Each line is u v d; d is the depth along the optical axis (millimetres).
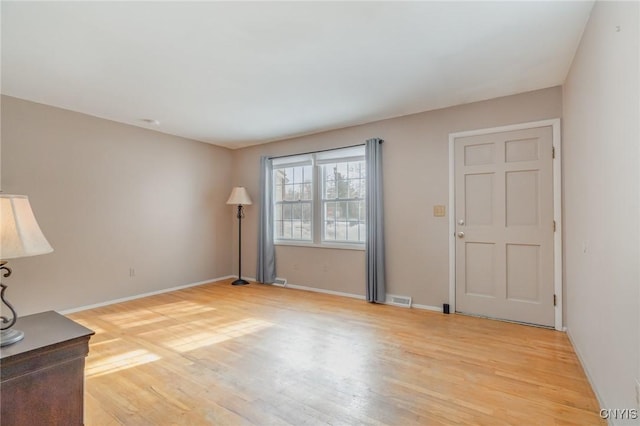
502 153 3453
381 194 4191
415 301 3979
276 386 2150
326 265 4789
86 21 2088
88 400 1992
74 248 3879
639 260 1364
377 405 1933
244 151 5797
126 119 4211
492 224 3508
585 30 2203
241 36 2287
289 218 5309
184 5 1932
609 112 1742
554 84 3148
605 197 1833
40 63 2676
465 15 2066
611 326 1735
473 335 3039
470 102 3627
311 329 3223
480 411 1866
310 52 2523
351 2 1925
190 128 4641
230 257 5879
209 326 3312
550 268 3207
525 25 2182
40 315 1607
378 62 2695
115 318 3578
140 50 2471
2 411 1189
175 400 1991
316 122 4359
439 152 3824
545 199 3238
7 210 1275
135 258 4473
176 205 5004
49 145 3686
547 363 2457
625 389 1528
